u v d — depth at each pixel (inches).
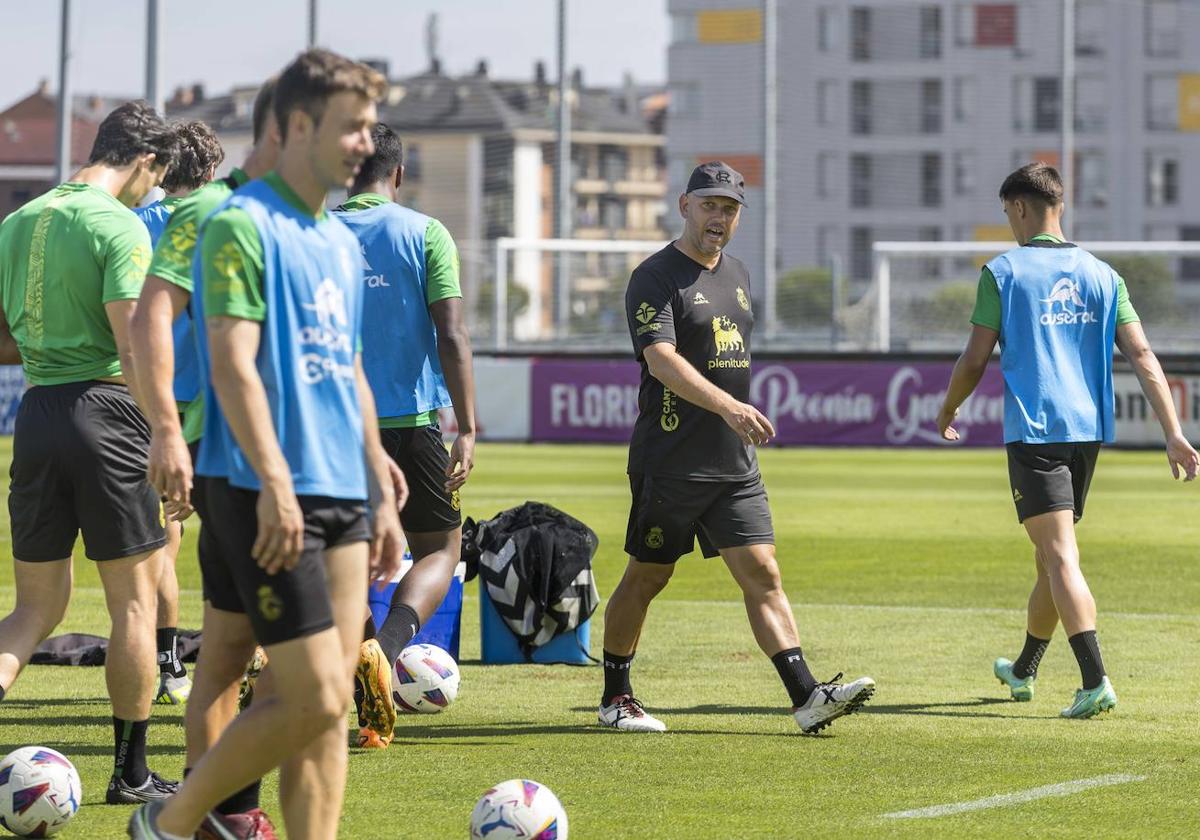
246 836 511.8
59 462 622.8
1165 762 701.9
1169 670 936.9
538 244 3804.1
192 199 553.9
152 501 631.2
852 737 756.0
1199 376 2800.2
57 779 580.4
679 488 757.3
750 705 837.8
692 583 1325.0
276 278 454.6
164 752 722.2
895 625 1106.7
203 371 467.8
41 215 631.8
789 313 5836.6
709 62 7514.8
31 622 636.7
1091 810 617.6
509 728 776.9
